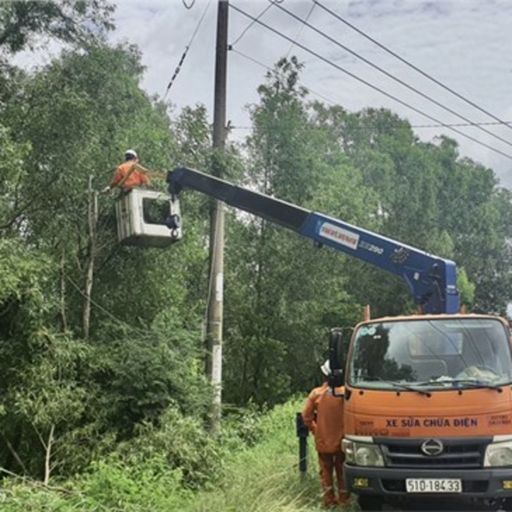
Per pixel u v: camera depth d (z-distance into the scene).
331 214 19.95
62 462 10.54
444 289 8.80
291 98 19.67
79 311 12.72
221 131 14.44
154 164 13.76
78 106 11.83
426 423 7.01
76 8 12.60
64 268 12.34
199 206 14.75
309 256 19.06
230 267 19.16
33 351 10.75
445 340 7.61
